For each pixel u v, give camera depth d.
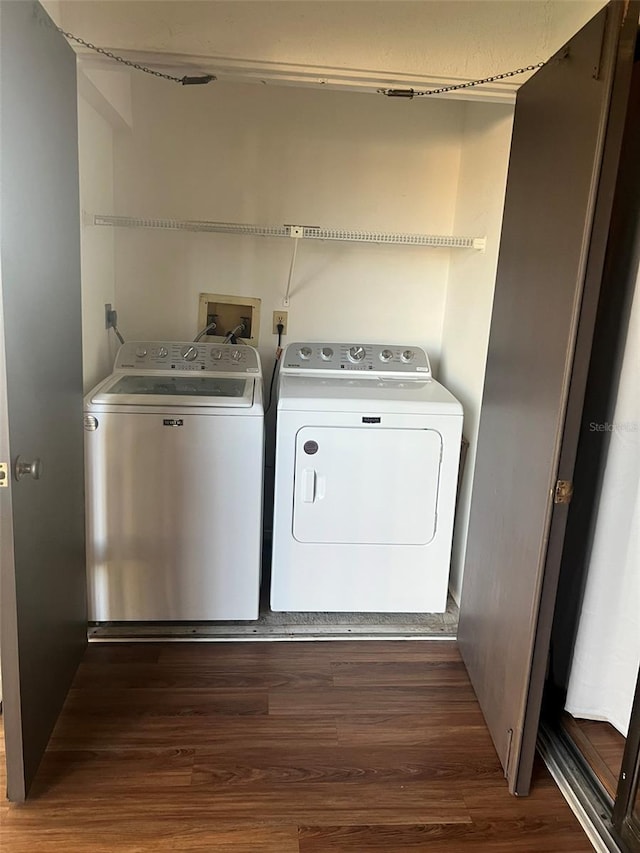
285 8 1.79
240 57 1.82
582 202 1.40
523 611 1.66
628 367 1.59
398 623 2.48
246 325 2.92
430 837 1.57
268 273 2.88
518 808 1.67
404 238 2.45
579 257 1.40
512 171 1.94
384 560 2.40
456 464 2.34
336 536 2.37
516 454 1.77
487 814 1.65
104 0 1.76
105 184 2.58
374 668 2.22
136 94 2.64
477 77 1.88
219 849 1.51
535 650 1.61
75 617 2.05
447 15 1.83
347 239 2.46
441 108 2.75
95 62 1.87
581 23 1.80
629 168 1.58
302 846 1.53
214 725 1.91
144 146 2.70
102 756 1.77
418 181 2.83
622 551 1.70
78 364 1.97
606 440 1.69
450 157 2.81
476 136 2.56
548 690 1.96
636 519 1.66
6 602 1.45
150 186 2.74
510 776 1.72
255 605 2.37
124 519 2.25
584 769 1.76
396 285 2.94
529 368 1.69
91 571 2.29
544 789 1.74
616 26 1.28
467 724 1.97
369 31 1.83
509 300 1.90
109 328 2.71
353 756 1.82
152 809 1.61
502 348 1.94
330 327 2.96
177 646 2.29
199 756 1.79
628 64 1.30
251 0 1.79
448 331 2.87
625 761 1.53
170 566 2.30
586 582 1.78
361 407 2.26
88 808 1.61
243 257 2.85
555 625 1.92
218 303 2.89
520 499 1.72
